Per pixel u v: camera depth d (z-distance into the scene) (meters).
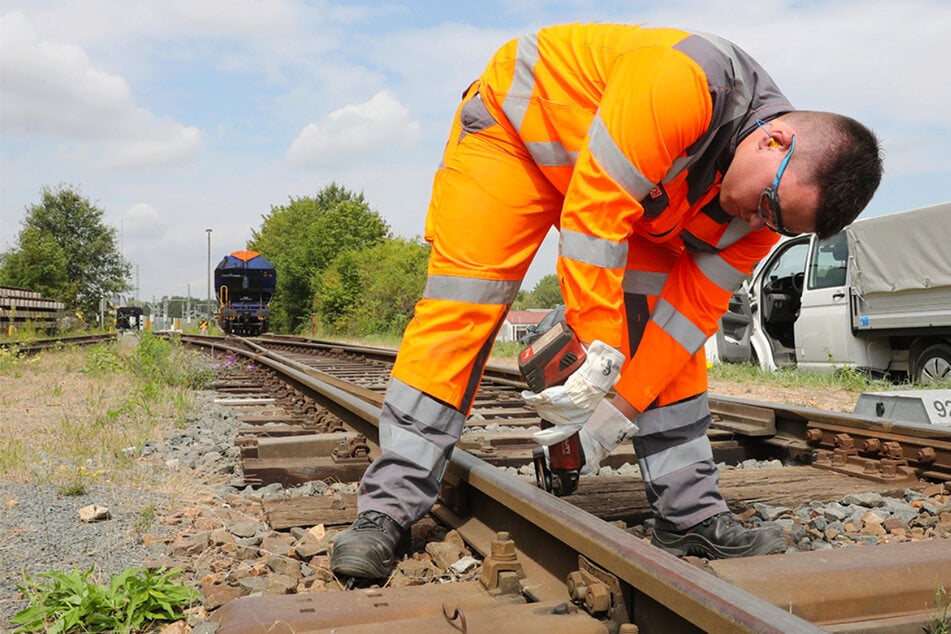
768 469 4.07
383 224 52.22
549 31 2.38
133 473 4.03
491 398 7.30
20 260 48.41
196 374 9.39
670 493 2.68
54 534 2.97
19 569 2.60
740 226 2.49
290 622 1.96
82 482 3.70
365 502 2.62
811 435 4.36
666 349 2.59
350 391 6.74
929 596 2.06
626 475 3.94
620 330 2.25
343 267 37.69
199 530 3.10
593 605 1.90
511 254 2.55
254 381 10.07
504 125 2.46
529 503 2.37
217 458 4.54
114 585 2.27
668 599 1.71
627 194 2.11
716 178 2.27
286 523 3.11
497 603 2.13
